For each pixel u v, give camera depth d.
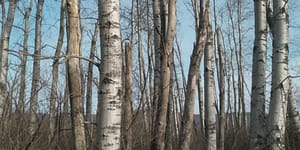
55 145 8.79
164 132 7.26
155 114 7.75
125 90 7.65
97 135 5.30
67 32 7.85
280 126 7.43
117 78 5.32
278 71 7.53
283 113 7.45
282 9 7.70
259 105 8.44
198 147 10.79
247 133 16.47
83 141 7.51
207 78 9.58
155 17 8.70
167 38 7.38
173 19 7.41
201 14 7.64
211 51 9.65
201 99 15.67
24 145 8.80
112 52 5.32
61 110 9.05
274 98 7.51
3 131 8.98
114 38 5.35
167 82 7.35
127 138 7.28
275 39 7.68
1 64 12.63
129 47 7.98
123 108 7.49
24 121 9.12
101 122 5.25
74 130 7.50
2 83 11.92
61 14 13.55
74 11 7.83
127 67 7.88
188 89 7.52
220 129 11.87
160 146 7.21
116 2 5.45
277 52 7.60
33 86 11.34
